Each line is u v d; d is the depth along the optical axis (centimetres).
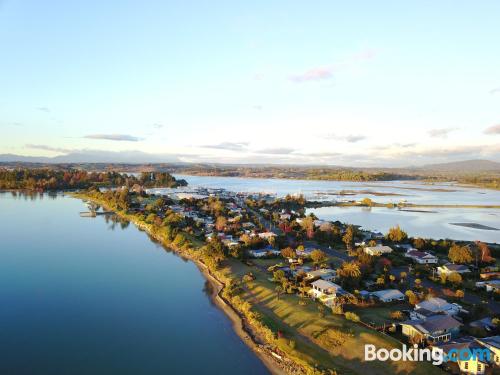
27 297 7219
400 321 5831
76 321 6244
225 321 6309
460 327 5441
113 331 5916
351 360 4812
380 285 7425
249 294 7212
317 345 5244
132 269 9112
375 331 5397
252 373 4834
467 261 9375
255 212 18762
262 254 9981
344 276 7525
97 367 4912
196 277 8581
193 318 6412
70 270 8919
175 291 7669
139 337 5738
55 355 5181
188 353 5288
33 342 5525
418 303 6350
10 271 8719
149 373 4806
